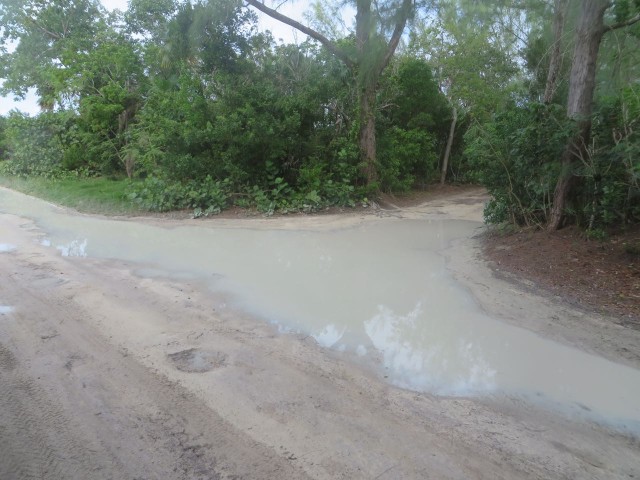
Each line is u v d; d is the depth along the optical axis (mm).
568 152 7582
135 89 20578
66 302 5375
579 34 7562
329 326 4980
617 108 7273
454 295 6066
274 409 3330
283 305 5578
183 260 7660
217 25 14367
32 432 3004
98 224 11047
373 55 13297
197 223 11438
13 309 5117
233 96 13547
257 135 13031
